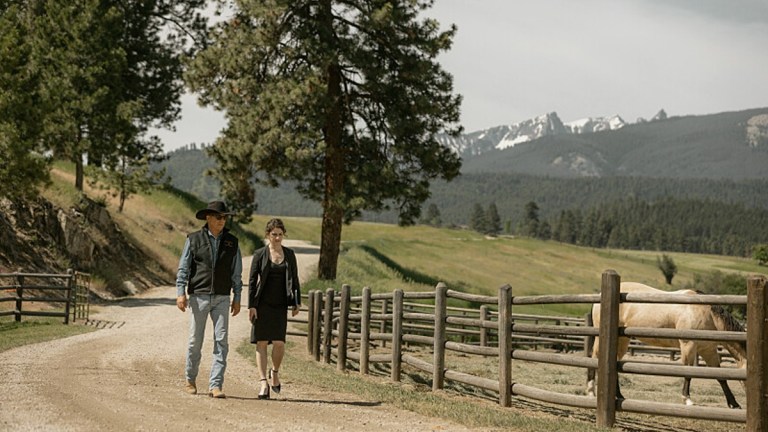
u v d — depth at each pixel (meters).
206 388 11.23
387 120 40.25
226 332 10.25
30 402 8.93
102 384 10.86
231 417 8.57
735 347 12.21
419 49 40.88
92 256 36.59
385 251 80.56
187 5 59.00
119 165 49.44
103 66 40.97
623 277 120.69
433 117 42.25
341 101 41.84
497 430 8.88
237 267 10.41
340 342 15.95
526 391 11.02
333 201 40.59
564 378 17.56
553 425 9.45
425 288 47.66
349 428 8.31
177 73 57.34
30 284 29.73
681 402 13.78
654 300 9.54
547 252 123.94
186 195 68.38
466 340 26.02
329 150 39.78
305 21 39.97
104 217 41.31
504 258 106.38
